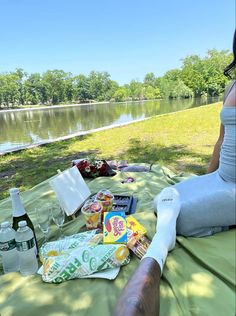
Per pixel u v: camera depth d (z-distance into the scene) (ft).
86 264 4.42
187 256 4.83
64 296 4.06
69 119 61.05
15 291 4.22
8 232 4.68
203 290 4.09
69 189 6.54
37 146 21.52
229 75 5.79
